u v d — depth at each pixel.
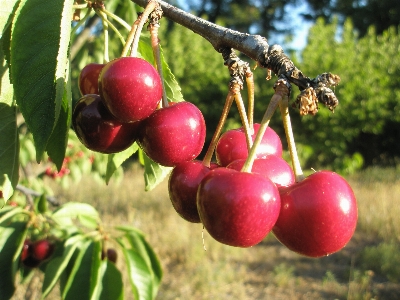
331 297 0.62
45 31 0.12
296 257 0.77
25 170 0.41
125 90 0.12
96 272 0.21
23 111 0.12
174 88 0.17
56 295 0.49
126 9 0.29
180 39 1.94
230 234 0.11
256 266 0.73
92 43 0.36
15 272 0.22
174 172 0.13
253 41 0.12
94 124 0.13
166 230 0.83
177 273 0.68
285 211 0.11
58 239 0.27
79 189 1.11
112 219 0.89
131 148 0.19
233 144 0.13
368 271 0.67
